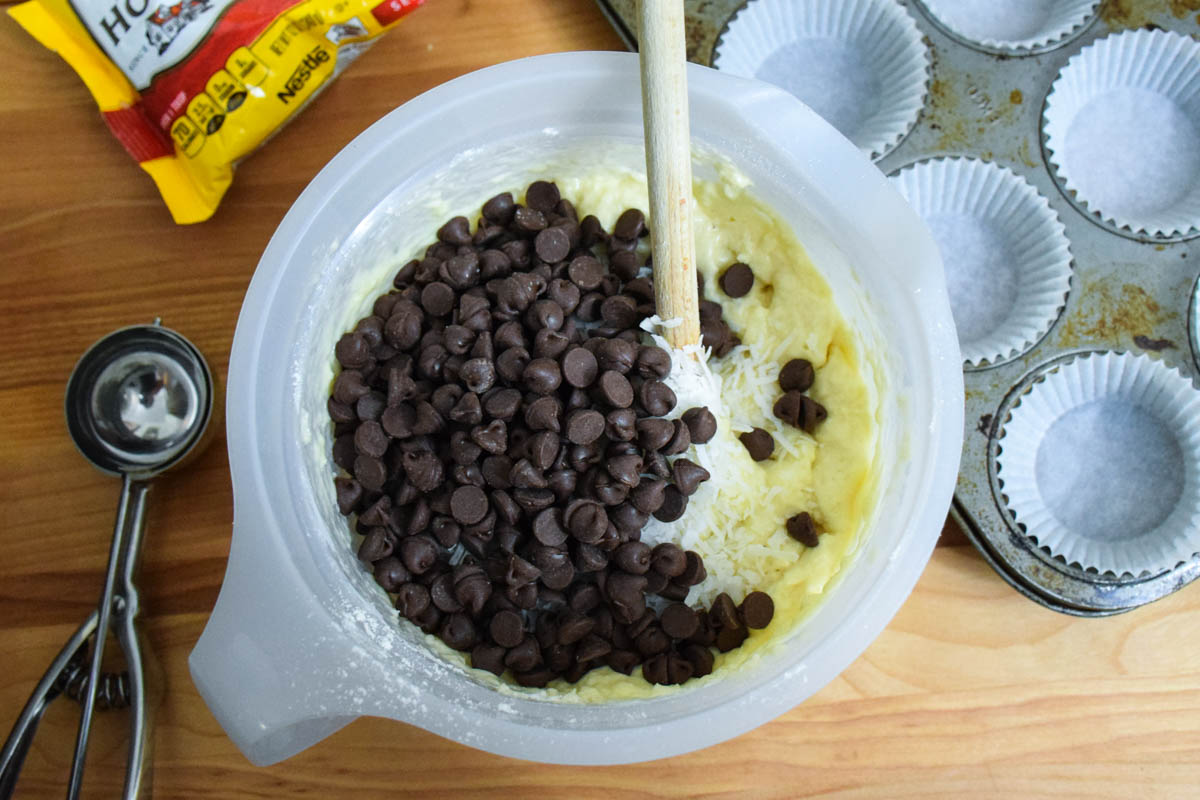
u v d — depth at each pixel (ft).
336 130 1.56
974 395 1.52
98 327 1.55
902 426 1.36
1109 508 1.53
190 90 1.50
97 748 1.46
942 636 1.50
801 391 1.42
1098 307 1.53
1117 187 1.59
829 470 1.41
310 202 1.36
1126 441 1.54
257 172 1.56
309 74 1.53
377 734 1.49
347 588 1.36
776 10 1.58
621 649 1.39
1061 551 1.47
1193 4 1.54
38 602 1.51
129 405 1.50
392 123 1.36
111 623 1.45
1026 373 1.52
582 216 1.48
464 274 1.41
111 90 1.52
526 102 1.38
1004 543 1.48
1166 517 1.51
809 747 1.49
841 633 1.31
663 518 1.38
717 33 1.57
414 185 1.40
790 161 1.35
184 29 1.48
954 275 1.59
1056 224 1.54
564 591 1.40
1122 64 1.57
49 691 1.42
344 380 1.40
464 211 1.47
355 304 1.44
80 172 1.56
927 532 1.32
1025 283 1.57
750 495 1.41
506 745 1.29
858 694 1.49
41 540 1.52
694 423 1.37
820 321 1.41
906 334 1.34
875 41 1.60
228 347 1.54
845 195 1.34
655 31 1.22
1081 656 1.49
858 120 1.62
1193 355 1.51
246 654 1.29
